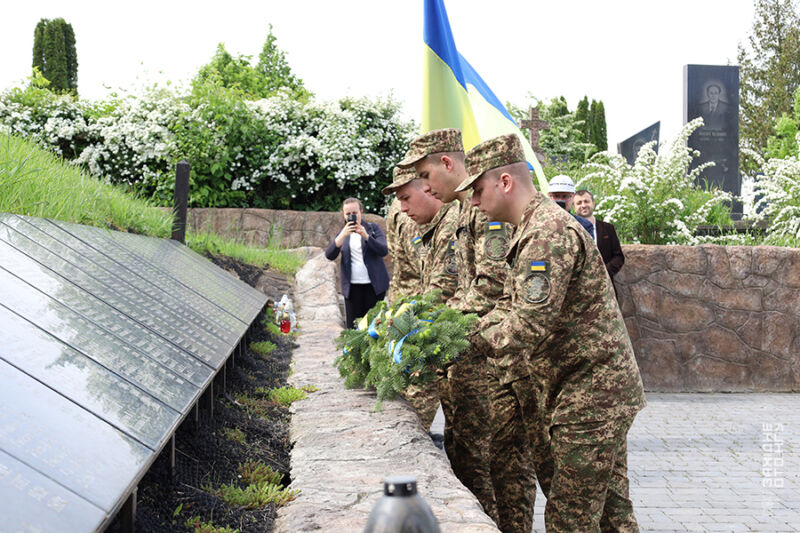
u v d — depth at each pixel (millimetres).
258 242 13016
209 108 13742
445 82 6098
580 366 2756
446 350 3254
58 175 5832
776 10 41812
